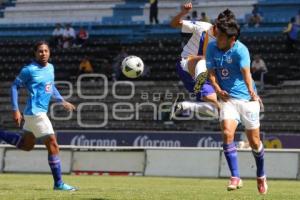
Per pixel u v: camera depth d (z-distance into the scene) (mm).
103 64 82625
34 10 94688
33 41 90188
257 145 23578
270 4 84000
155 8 86938
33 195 24359
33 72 28938
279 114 71875
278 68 76688
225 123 23266
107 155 53875
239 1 86000
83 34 85812
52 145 29203
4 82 85688
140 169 52875
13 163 54750
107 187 32281
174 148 51844
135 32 86875
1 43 90250
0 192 26297
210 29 30031
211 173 50281
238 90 23359
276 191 30188
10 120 79062
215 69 23484
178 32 85125
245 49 23000
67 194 25188
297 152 48406
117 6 91875
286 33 77312
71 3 94062
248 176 48625
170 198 23281
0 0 96188
